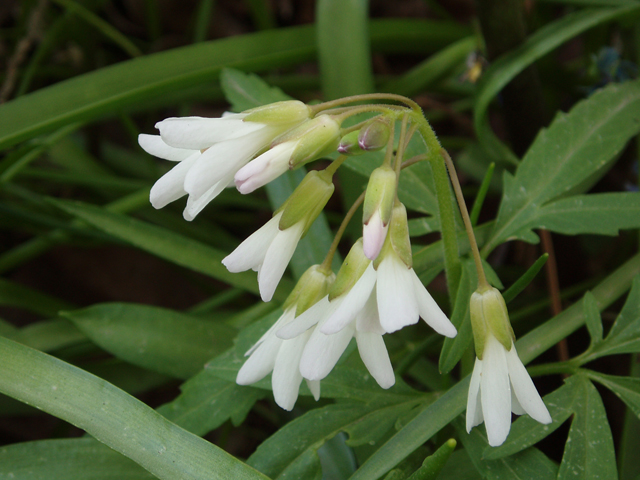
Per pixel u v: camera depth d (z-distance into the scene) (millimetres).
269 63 224
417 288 145
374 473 153
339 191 291
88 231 232
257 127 146
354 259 146
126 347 182
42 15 275
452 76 269
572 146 179
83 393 155
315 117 146
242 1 353
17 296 218
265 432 236
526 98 210
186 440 153
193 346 184
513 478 155
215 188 147
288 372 150
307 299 153
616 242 240
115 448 152
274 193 193
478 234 177
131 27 356
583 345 204
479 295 149
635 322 165
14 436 233
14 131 195
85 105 200
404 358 187
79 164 279
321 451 169
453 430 171
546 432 156
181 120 143
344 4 212
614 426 200
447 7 343
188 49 214
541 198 176
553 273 200
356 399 165
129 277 285
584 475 154
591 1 214
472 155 241
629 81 184
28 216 222
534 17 243
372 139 145
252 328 171
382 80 276
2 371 156
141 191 252
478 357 149
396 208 146
